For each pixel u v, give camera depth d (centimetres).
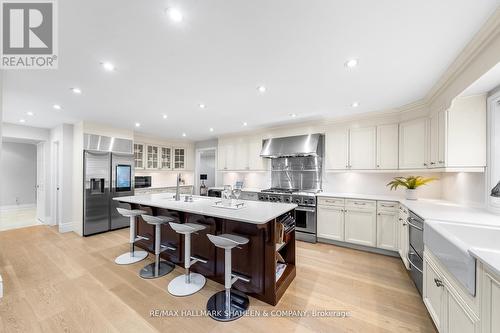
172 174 641
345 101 295
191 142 663
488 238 161
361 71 208
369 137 352
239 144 521
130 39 157
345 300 209
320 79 225
